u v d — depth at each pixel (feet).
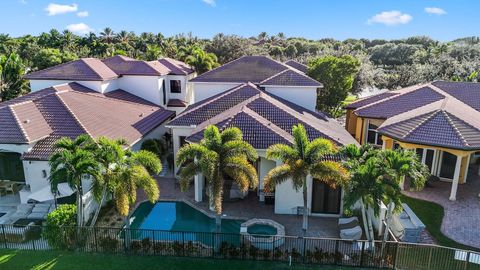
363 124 112.88
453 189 78.23
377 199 51.60
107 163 56.85
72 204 68.90
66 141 58.59
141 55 277.64
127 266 55.21
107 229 59.52
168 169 100.22
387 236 59.26
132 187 55.52
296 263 56.24
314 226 68.69
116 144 57.26
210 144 57.98
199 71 193.36
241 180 56.08
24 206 74.74
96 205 71.77
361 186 52.65
